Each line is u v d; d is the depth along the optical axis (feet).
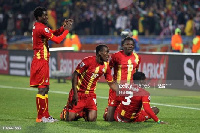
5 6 327.47
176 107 115.65
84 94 90.07
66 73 175.11
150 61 160.04
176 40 212.02
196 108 114.01
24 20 314.35
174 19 265.13
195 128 85.20
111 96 91.35
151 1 281.33
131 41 91.09
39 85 90.43
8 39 294.25
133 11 281.74
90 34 297.94
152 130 82.12
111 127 84.79
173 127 85.46
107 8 297.74
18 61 204.74
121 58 91.30
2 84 170.81
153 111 93.25
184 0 271.08
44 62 90.53
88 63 87.71
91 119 90.89
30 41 282.56
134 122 90.33
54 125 86.33
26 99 129.80
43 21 90.99
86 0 310.86
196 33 253.44
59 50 189.67
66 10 309.22
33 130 81.25
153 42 239.91
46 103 90.94
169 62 153.79
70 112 90.38
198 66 145.48
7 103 121.39
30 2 317.01
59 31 94.32
